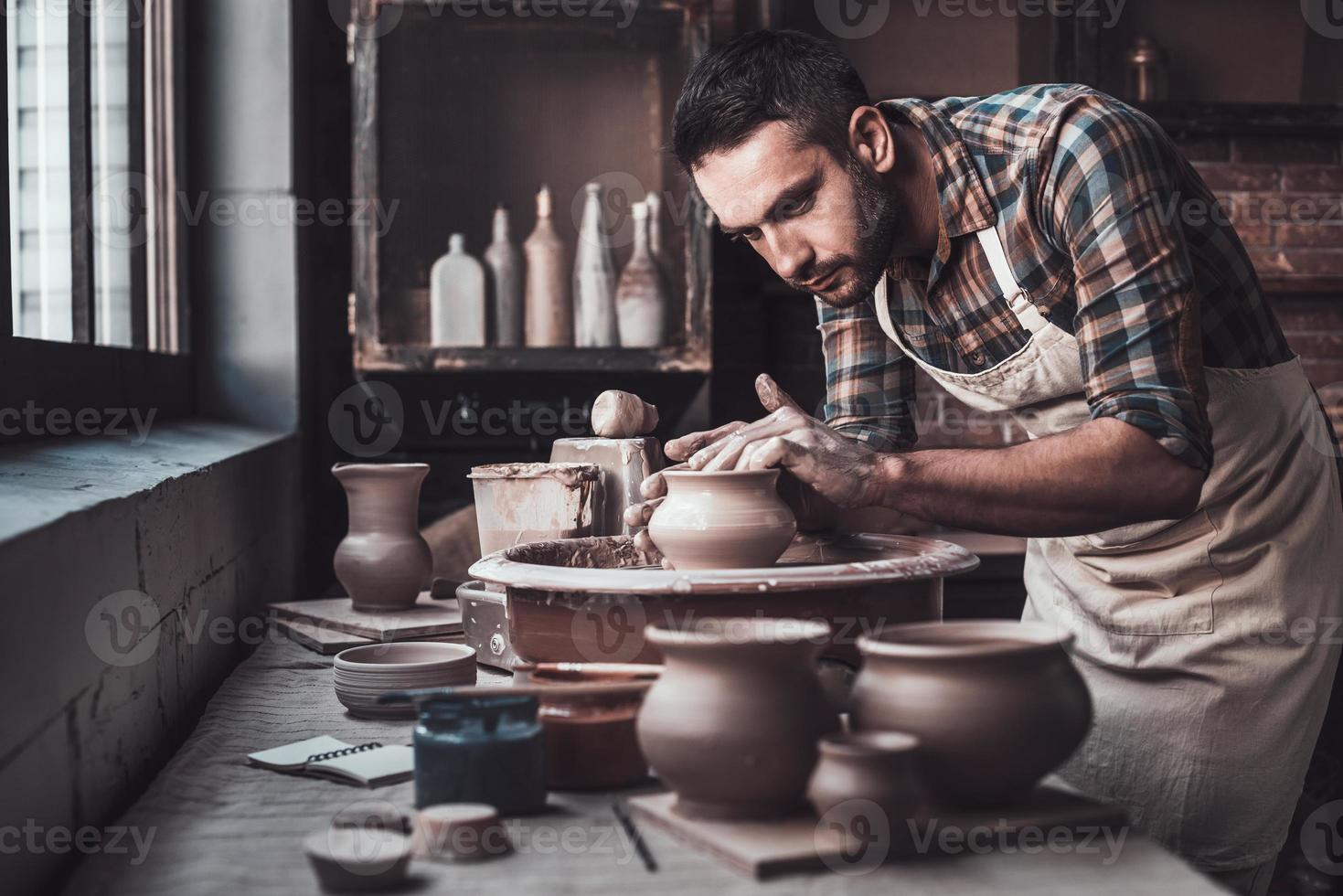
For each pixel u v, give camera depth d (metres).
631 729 0.97
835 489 1.18
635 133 2.96
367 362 2.77
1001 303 1.47
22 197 1.63
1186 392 1.17
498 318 2.88
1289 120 3.35
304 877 0.81
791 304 3.37
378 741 1.17
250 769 1.09
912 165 1.43
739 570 1.13
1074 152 1.27
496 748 0.90
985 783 0.82
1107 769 1.60
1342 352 3.50
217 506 1.72
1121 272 1.21
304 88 2.94
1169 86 3.40
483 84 2.90
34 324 1.69
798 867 0.77
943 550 1.30
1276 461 1.50
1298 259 3.46
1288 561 1.51
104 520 1.09
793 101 1.26
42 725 0.90
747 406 3.35
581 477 1.54
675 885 0.76
